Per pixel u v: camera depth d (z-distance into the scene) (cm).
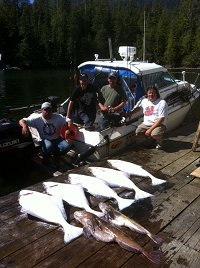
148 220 399
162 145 641
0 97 1917
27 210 402
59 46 4962
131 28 4797
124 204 421
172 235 372
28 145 602
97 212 397
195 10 5378
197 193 463
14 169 631
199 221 399
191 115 928
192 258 337
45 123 608
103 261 330
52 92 2097
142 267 324
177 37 4806
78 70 757
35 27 5084
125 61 743
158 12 5825
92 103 657
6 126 581
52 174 609
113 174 495
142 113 663
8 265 323
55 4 6228
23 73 3638
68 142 609
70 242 355
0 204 431
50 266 323
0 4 5503
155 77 725
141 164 558
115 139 613
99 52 4912
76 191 436
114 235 354
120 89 670
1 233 370
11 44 4947
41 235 367
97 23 5131
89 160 614
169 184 488
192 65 4653
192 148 615
